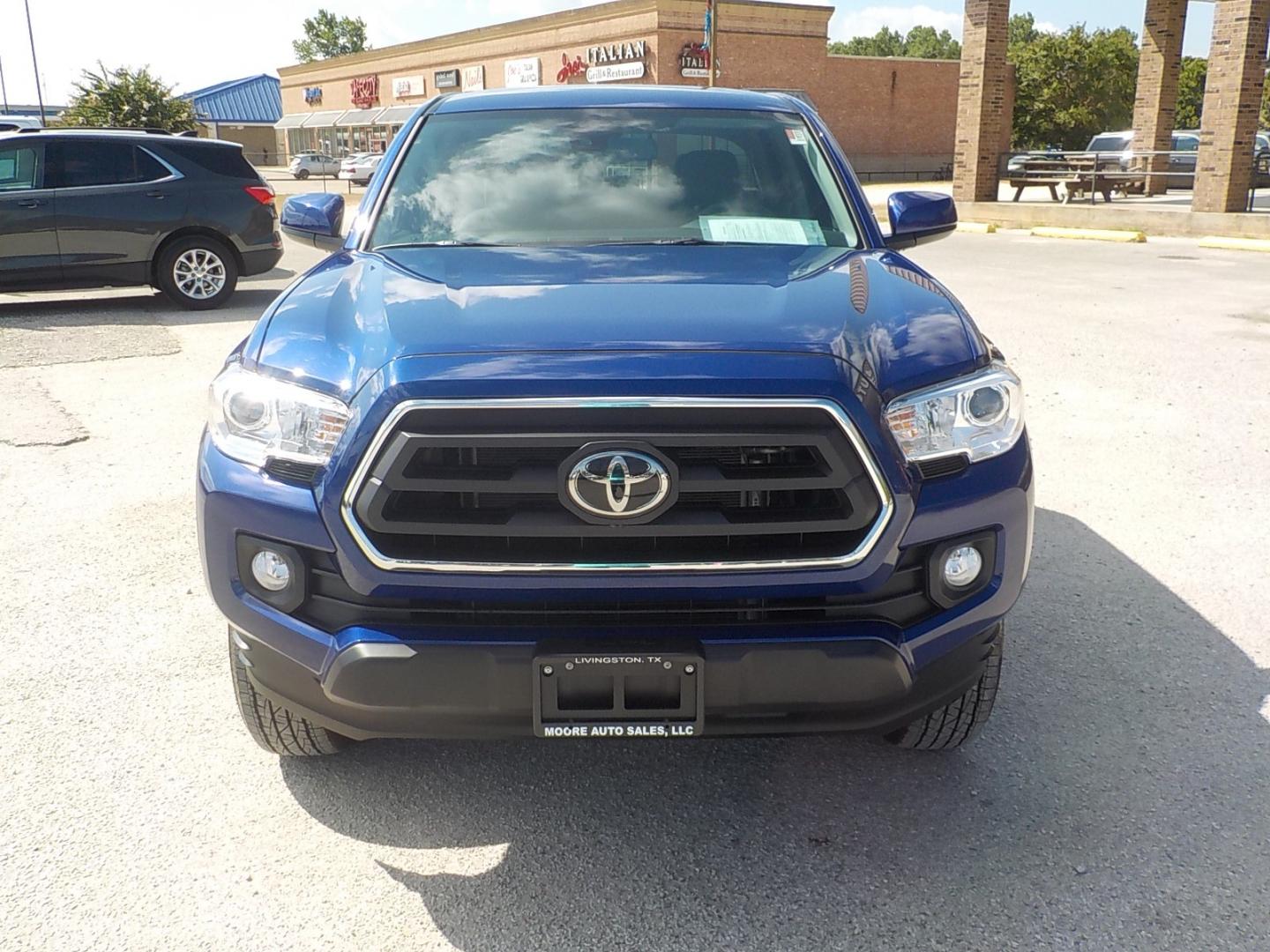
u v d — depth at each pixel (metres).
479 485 2.19
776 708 2.28
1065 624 3.83
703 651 2.23
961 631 2.40
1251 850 2.60
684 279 2.78
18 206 10.12
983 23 21.42
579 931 2.34
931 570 2.36
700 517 2.21
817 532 2.26
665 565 2.22
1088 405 6.72
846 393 2.23
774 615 2.31
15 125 20.80
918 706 2.42
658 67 40.69
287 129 67.88
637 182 3.50
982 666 2.54
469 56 51.03
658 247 3.20
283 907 2.42
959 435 2.38
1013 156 23.36
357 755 3.03
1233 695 3.35
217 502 2.42
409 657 2.24
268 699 2.52
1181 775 2.92
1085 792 2.85
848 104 46.16
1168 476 5.42
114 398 7.10
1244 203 18.52
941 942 2.30
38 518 4.89
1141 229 19.05
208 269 10.92
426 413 2.19
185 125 39.78
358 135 61.81
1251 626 3.82
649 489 2.18
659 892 2.46
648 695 2.27
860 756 3.02
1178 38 25.27
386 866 2.56
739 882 2.50
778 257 3.08
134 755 3.02
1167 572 4.29
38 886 2.47
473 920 2.38
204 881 2.50
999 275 12.92
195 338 9.26
